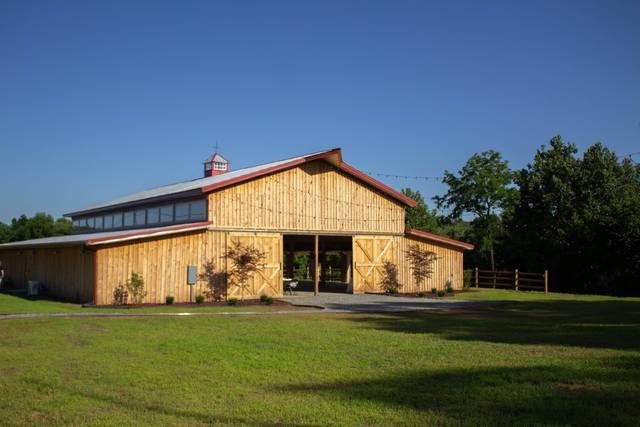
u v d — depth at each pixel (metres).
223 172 31.50
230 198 21.56
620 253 29.97
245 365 8.67
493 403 6.51
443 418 6.00
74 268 21.34
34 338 11.20
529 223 37.91
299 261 40.47
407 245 26.61
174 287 20.11
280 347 10.23
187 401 6.74
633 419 5.83
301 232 23.34
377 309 18.42
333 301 21.23
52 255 23.94
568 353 9.43
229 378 7.86
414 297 23.81
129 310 17.27
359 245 25.08
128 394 7.05
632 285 30.08
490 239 37.34
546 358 9.01
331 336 11.63
